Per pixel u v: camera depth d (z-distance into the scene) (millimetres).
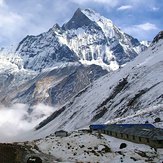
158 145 66438
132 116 115625
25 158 59406
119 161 55406
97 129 107562
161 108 108500
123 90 197500
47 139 86812
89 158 60750
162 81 167875
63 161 60812
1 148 58031
